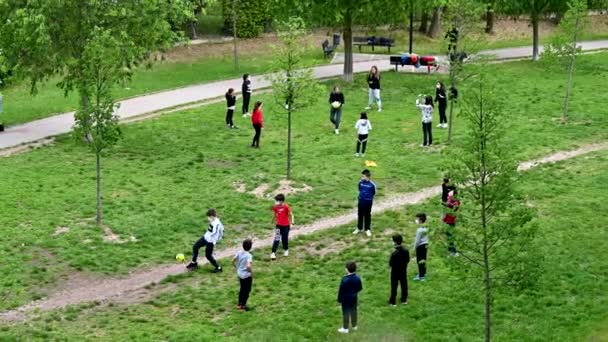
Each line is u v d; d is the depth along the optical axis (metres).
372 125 39.62
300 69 33.03
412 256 25.81
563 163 33.62
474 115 18.53
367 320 21.64
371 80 42.19
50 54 36.72
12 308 22.61
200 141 37.41
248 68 53.50
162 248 26.67
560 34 45.06
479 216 20.28
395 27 65.31
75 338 20.89
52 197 30.30
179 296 23.42
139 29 37.59
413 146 36.41
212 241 24.75
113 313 22.41
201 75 51.47
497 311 22.00
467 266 18.98
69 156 35.28
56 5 35.38
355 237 27.44
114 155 35.44
